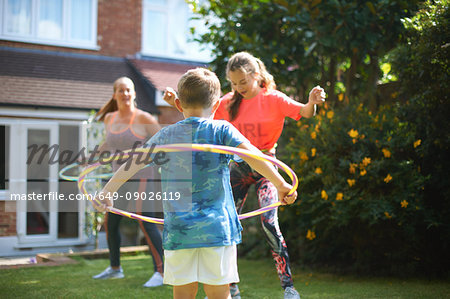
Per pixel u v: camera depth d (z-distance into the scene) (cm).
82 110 849
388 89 562
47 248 820
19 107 798
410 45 480
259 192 343
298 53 615
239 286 431
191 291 228
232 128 233
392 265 489
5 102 788
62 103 831
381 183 460
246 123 354
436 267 473
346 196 456
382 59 584
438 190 471
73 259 596
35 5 944
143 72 980
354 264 525
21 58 910
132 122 443
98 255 653
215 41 651
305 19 546
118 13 1034
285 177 527
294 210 531
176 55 1088
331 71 630
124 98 442
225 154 229
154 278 429
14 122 799
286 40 612
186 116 242
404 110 489
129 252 684
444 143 450
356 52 571
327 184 484
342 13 525
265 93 355
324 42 536
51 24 967
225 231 217
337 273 508
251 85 349
